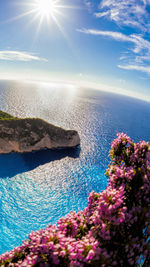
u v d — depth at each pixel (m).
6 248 46.38
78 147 121.19
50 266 3.50
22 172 84.31
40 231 4.34
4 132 97.94
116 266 3.93
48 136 109.44
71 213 5.43
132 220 4.36
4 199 65.38
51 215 61.34
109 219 4.04
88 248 3.64
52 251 3.61
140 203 4.91
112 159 6.92
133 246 4.02
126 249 4.04
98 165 100.56
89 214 4.72
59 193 73.94
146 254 4.09
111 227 4.25
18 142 99.56
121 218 3.92
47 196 71.12
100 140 147.75
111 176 5.75
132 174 5.16
